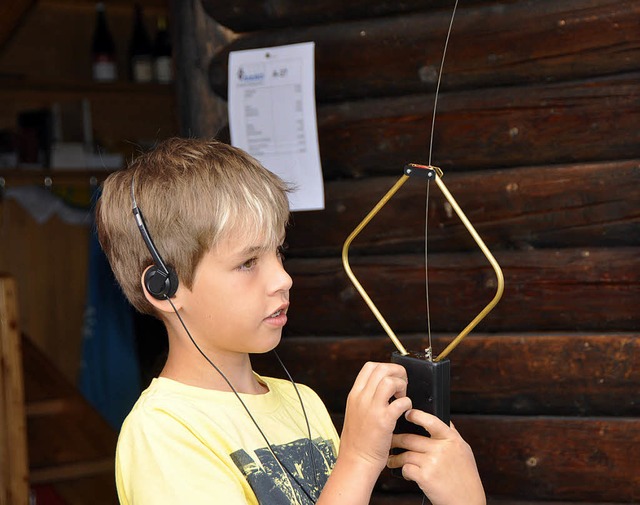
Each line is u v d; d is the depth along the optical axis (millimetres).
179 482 1156
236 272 1193
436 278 2146
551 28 1993
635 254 1995
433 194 2133
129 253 1244
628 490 2025
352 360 2250
